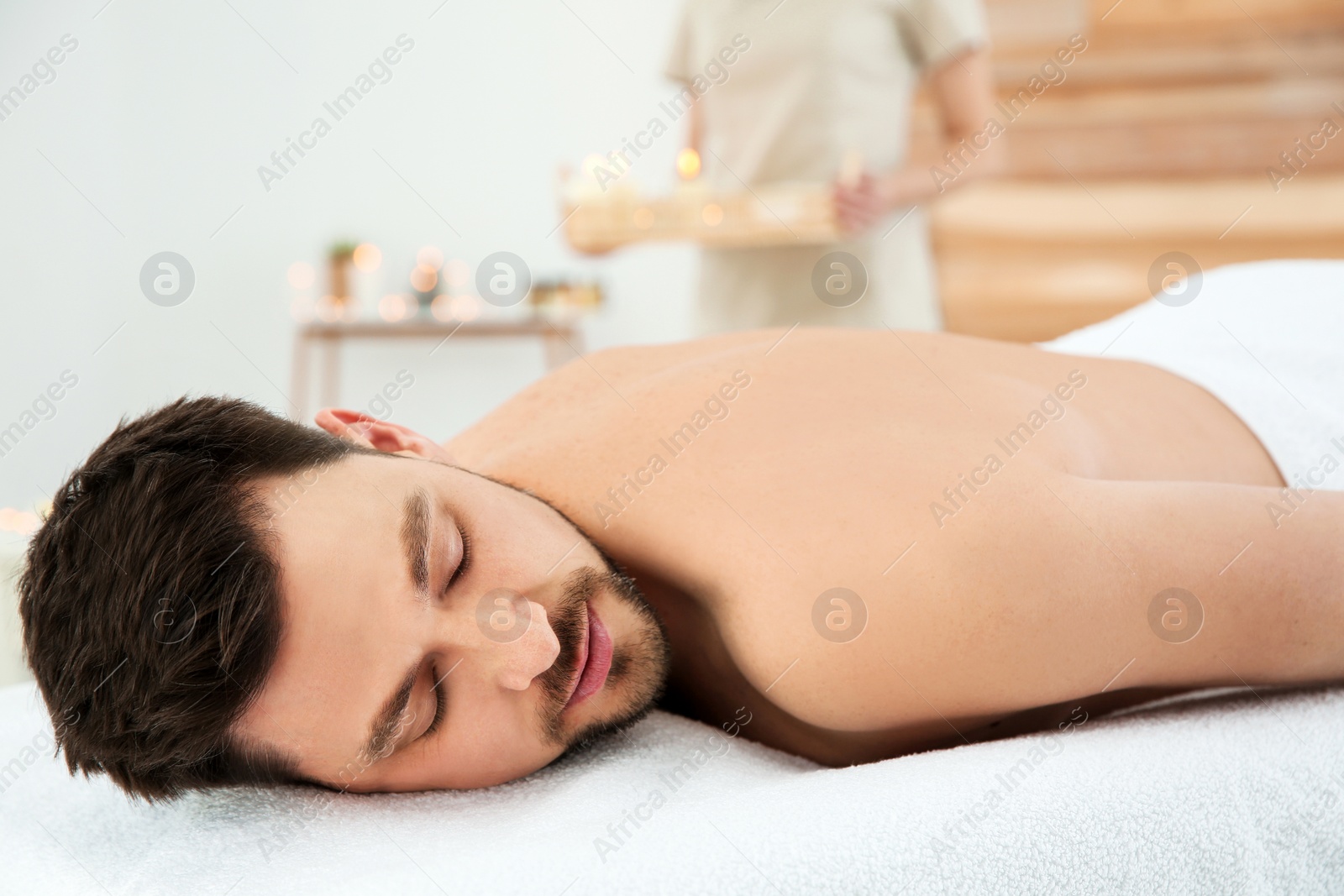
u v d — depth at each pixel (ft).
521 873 1.63
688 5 5.76
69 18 9.39
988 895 1.68
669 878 1.60
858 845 1.67
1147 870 1.79
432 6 10.05
